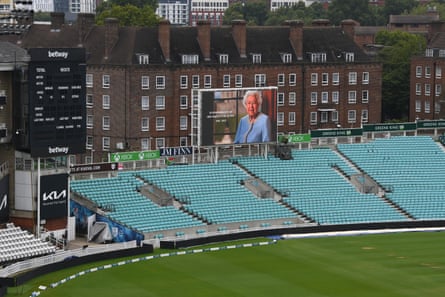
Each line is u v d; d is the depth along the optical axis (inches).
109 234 6771.7
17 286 5556.1
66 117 6530.5
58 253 6141.7
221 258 6427.2
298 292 5659.5
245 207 7411.4
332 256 6550.2
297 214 7480.3
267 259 6432.1
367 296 5615.2
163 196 7209.6
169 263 6250.0
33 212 6456.7
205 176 7677.2
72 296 5428.2
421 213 7751.0
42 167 6481.3
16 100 6407.5
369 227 7381.9
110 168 7298.2
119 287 5659.5
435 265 6358.3
